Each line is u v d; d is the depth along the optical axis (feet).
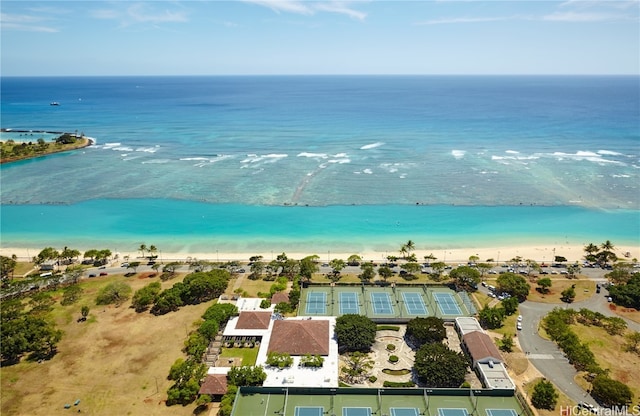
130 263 380.78
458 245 430.61
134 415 220.23
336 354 256.52
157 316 305.73
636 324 295.07
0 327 264.11
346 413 212.64
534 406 224.12
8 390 236.02
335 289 337.11
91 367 254.27
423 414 211.61
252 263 380.17
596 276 362.94
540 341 276.21
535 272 367.86
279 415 211.41
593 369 239.09
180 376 235.20
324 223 481.46
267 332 277.64
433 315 300.81
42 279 340.59
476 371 246.27
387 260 395.14
